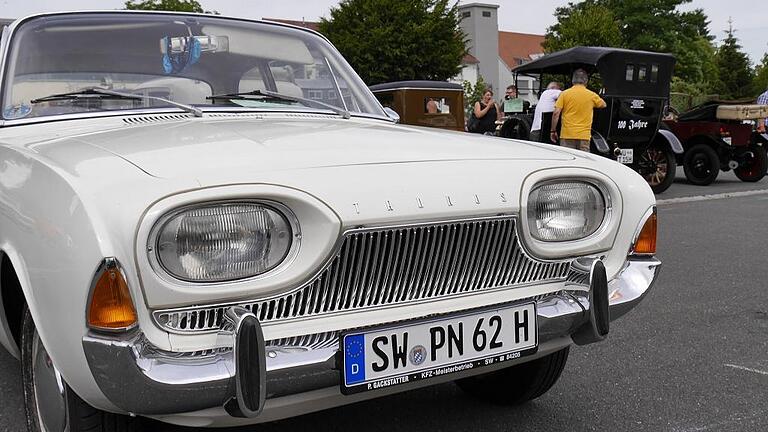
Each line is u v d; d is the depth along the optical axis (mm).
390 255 2006
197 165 1898
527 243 2238
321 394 1956
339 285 1956
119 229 1699
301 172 1946
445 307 2109
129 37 3080
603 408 3080
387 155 2184
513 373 2914
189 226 1771
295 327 1901
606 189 2436
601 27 40969
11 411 3076
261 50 3338
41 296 1857
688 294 4980
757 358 3691
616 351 3822
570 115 9695
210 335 1817
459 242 2117
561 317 2277
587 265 2340
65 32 3012
